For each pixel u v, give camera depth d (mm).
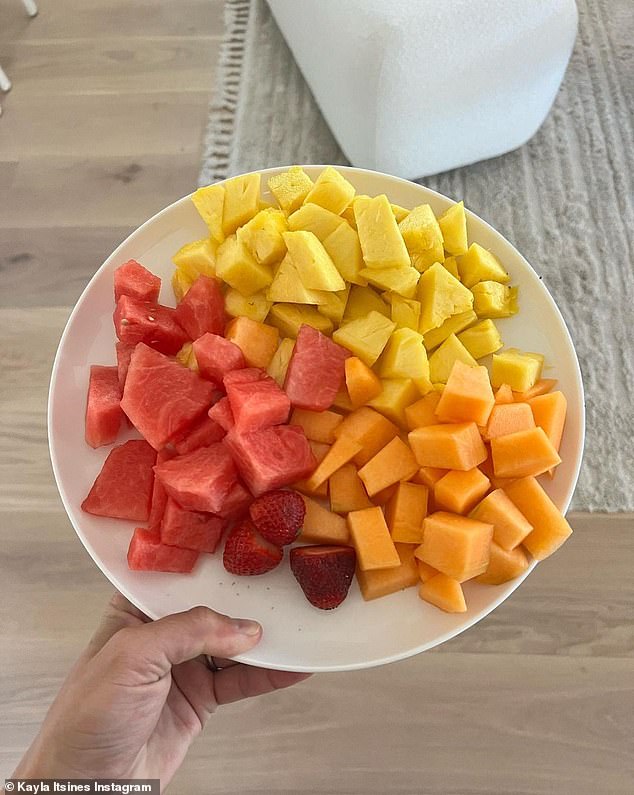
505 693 1064
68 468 856
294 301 856
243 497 803
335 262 882
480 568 761
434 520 762
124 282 897
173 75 1514
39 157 1453
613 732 1037
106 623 896
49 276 1343
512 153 1380
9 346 1286
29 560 1156
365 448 836
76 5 1606
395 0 1014
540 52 1117
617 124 1400
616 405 1180
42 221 1392
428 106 1128
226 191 917
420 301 884
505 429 805
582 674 1063
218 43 1540
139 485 828
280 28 1418
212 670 942
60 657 1106
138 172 1425
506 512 761
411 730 1060
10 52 1570
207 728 1071
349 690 1080
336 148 1396
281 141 1413
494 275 912
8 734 1072
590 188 1344
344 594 769
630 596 1090
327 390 835
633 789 1013
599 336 1228
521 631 1085
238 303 905
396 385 843
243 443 769
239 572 784
